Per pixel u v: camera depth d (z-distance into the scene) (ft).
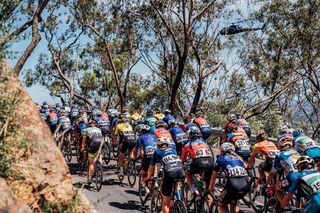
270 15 86.94
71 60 117.08
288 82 104.68
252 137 56.80
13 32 15.71
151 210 28.19
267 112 98.07
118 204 31.65
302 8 81.71
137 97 124.77
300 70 99.04
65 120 50.16
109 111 63.82
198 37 108.27
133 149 36.73
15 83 16.55
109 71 114.32
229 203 23.38
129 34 110.42
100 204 31.17
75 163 50.01
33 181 15.02
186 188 29.43
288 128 39.09
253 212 30.19
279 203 24.27
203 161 26.73
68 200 15.81
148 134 32.71
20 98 15.65
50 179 15.67
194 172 26.99
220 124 89.92
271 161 28.60
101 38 99.50
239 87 111.65
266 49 105.09
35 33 35.32
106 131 47.47
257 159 52.80
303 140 28.02
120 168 39.34
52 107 60.49
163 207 24.66
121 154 39.19
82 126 45.68
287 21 86.02
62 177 16.15
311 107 112.88
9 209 10.98
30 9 38.45
